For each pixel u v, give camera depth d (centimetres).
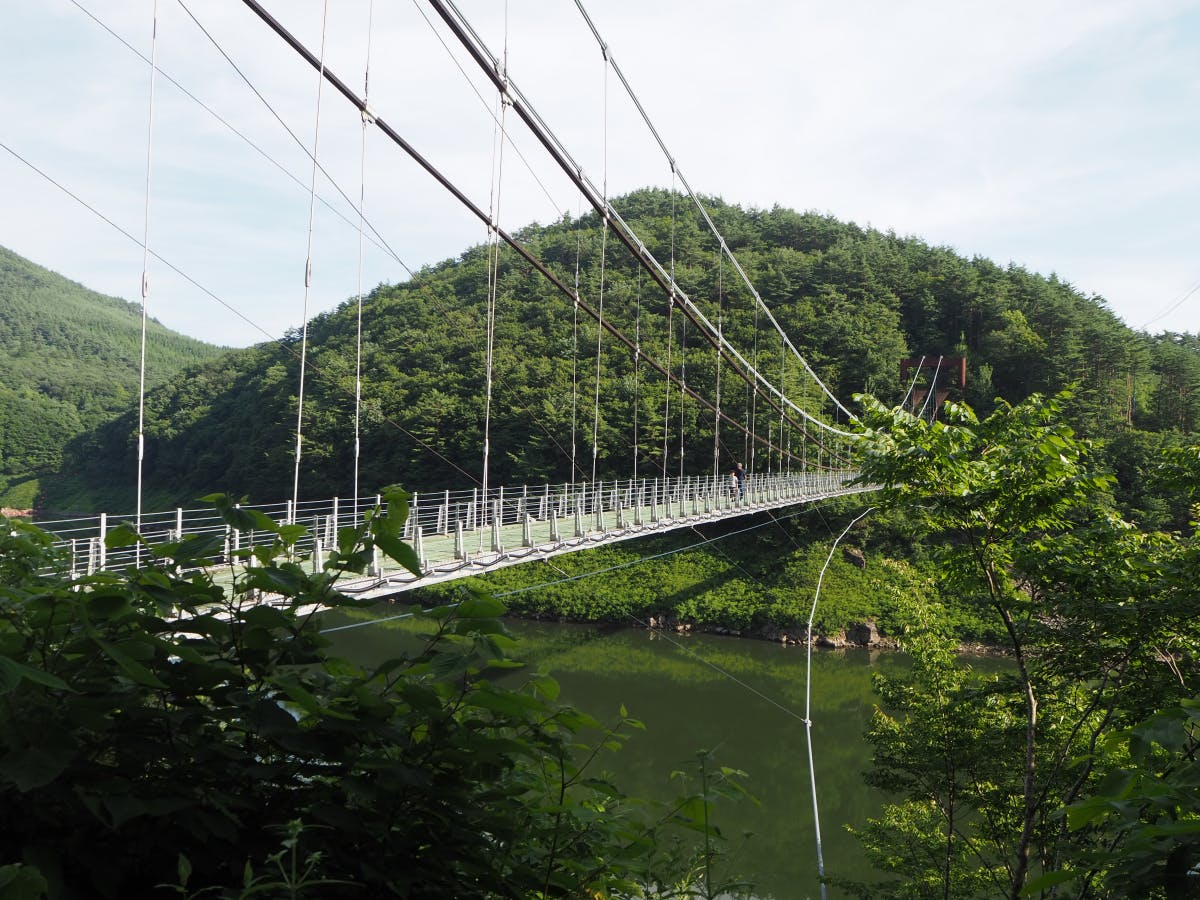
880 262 9388
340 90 1393
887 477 905
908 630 1253
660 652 3953
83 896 150
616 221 2445
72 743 145
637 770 2183
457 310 5678
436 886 180
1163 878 160
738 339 6894
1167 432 5219
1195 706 171
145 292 1073
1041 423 891
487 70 1673
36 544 202
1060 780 828
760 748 2580
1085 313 9094
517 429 5112
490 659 173
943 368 7969
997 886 1014
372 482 4688
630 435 5453
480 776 196
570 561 5059
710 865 248
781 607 4553
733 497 3394
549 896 208
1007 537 884
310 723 175
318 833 175
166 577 178
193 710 171
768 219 10525
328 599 185
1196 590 687
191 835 162
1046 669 829
